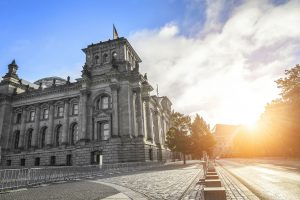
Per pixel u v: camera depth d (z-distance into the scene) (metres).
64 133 60.19
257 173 26.88
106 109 55.09
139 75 58.06
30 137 66.88
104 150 50.75
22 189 18.53
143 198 12.36
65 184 21.72
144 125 59.12
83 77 57.91
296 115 51.78
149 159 55.56
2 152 65.12
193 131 66.56
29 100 68.31
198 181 18.55
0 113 68.56
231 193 13.30
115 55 61.78
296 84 49.38
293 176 22.58
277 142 68.75
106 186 18.80
